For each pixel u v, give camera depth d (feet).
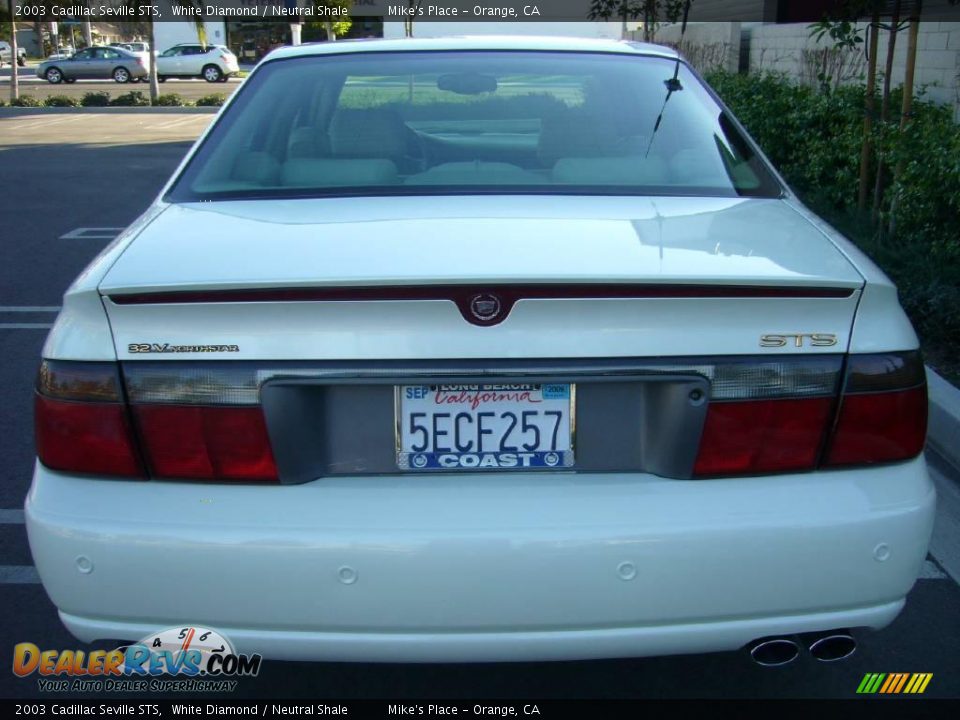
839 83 31.58
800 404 7.23
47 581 7.32
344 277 6.83
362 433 7.26
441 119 10.52
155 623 7.20
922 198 19.85
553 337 7.05
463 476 7.27
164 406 7.13
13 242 29.27
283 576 6.98
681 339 7.10
